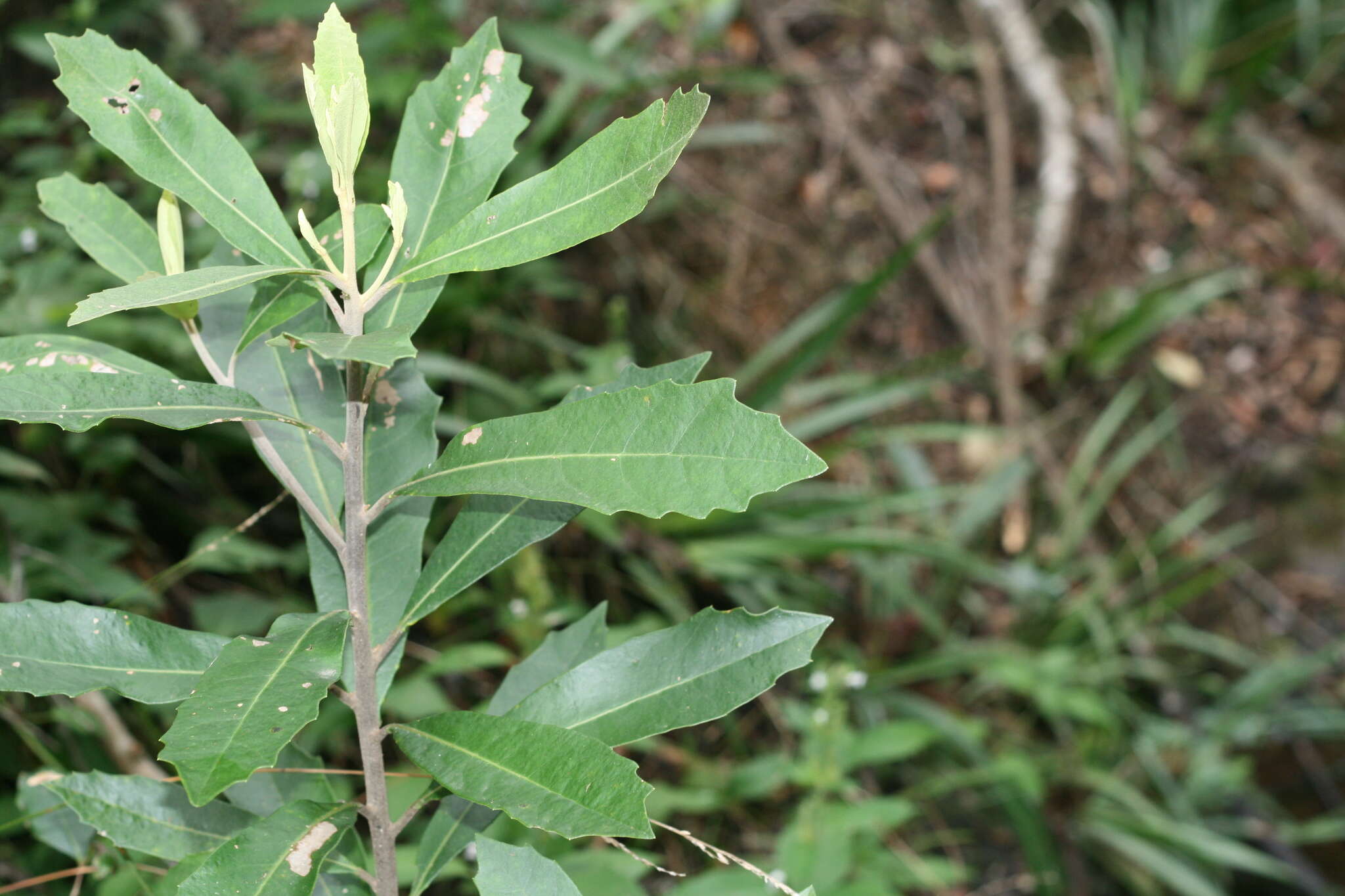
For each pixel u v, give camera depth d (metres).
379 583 1.04
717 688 0.94
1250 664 3.72
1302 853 3.42
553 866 0.81
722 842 2.68
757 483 0.76
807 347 3.25
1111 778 3.20
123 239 1.05
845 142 4.58
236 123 3.06
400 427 1.06
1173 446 4.44
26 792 1.35
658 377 0.97
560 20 3.72
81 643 0.89
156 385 0.84
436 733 0.90
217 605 2.14
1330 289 4.78
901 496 3.64
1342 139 5.26
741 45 4.66
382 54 3.11
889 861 2.29
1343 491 4.36
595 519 2.60
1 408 0.79
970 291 4.51
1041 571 3.99
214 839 1.05
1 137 2.69
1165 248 4.86
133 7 2.82
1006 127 4.59
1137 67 5.04
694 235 4.19
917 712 3.00
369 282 0.99
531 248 0.84
